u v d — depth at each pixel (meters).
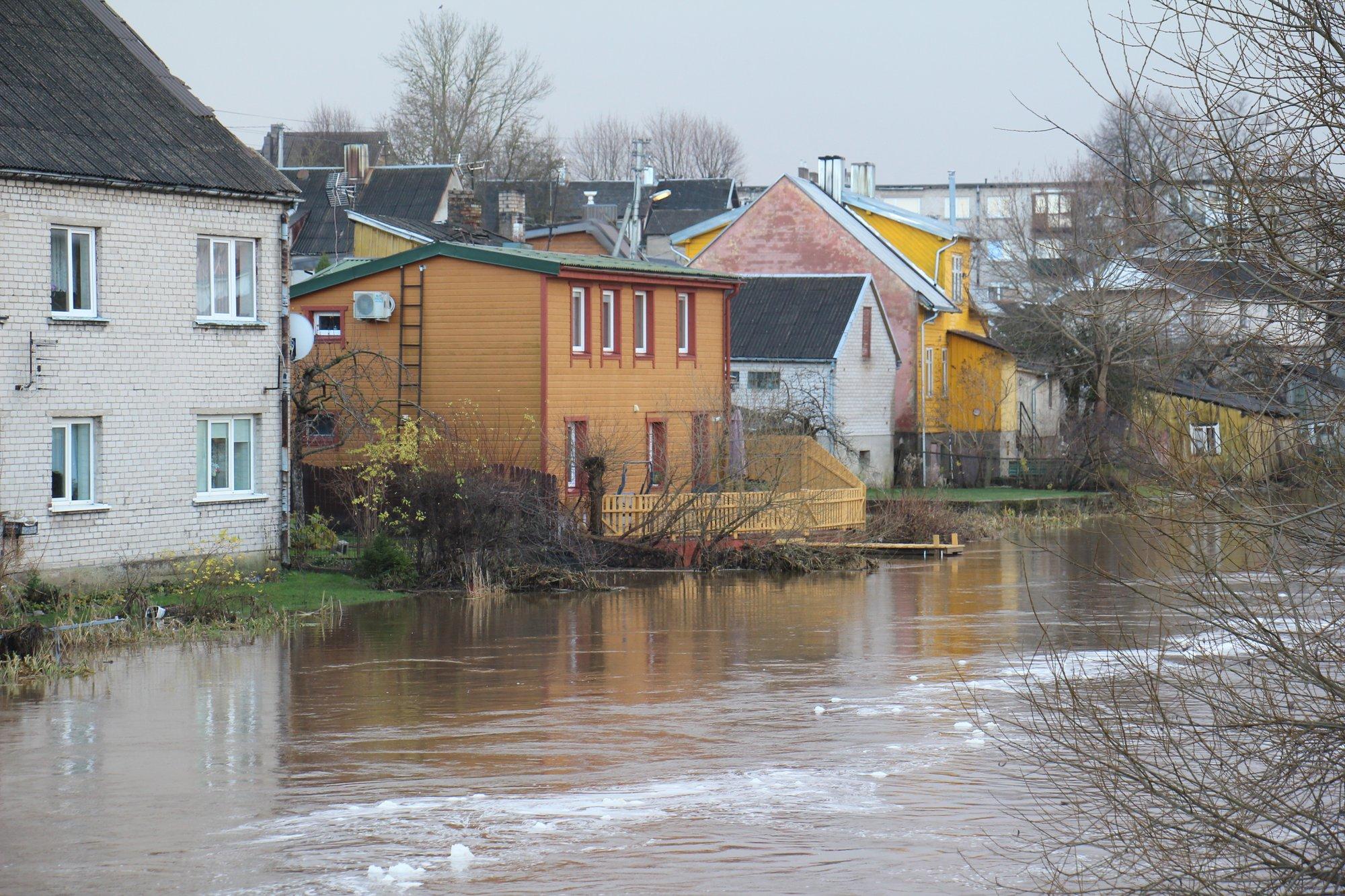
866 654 56.28
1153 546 21.81
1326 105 17.34
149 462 69.50
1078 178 137.50
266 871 27.55
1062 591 79.62
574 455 92.62
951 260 170.00
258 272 75.12
